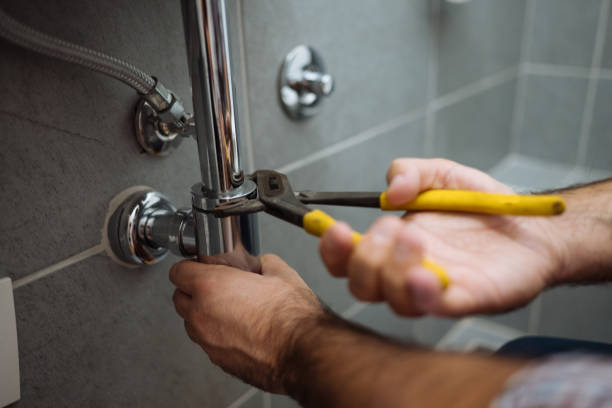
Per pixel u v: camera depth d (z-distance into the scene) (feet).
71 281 1.47
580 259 1.54
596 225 1.56
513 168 3.91
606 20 3.34
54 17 1.29
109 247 1.54
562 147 3.81
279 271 1.59
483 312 1.31
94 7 1.37
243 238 1.42
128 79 1.31
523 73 3.78
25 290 1.37
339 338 1.15
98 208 1.49
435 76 2.87
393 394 0.88
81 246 1.47
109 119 1.46
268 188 1.43
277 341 1.30
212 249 1.41
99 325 1.58
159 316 1.77
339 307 2.72
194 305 1.45
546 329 3.92
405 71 2.64
